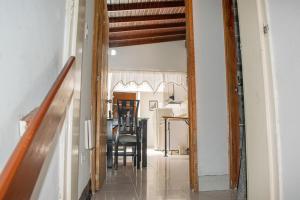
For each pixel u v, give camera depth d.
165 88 9.12
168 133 7.35
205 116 2.84
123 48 7.70
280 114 1.15
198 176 2.71
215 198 2.36
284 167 1.13
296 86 1.18
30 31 0.85
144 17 6.14
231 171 2.77
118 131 4.64
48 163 1.03
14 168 0.49
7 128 0.69
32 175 0.59
